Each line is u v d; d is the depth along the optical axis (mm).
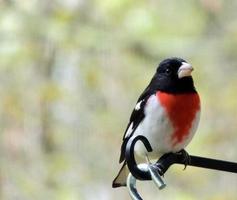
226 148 12930
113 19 13969
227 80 13492
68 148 13352
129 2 14133
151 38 13992
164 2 14773
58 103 13203
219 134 12930
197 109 7234
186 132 7219
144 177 6094
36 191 12336
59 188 12648
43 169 12742
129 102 13828
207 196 13055
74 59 13547
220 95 13164
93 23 13836
